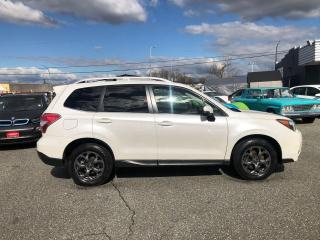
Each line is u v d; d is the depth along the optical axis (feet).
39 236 15.11
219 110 22.07
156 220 16.39
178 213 17.13
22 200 19.57
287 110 47.96
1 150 35.94
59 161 21.67
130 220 16.48
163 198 19.21
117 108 21.85
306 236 14.38
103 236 14.94
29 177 24.30
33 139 36.06
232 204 18.06
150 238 14.65
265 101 50.72
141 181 22.34
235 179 22.27
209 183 21.58
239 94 58.95
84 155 21.74
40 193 20.70
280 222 15.75
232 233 14.87
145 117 21.54
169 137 21.52
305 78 106.32
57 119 21.68
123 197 19.57
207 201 18.58
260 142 21.83
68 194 20.36
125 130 21.45
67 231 15.51
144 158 21.66
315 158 27.58
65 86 22.90
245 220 16.08
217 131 21.66
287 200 18.39
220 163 22.04
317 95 57.06
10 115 36.81
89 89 22.31
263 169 22.04
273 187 20.57
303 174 23.12
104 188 21.24
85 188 21.39
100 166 21.74
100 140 21.52
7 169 27.09
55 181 23.07
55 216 17.20
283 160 22.29
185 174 23.58
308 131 43.09
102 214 17.29
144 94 21.98
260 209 17.30
